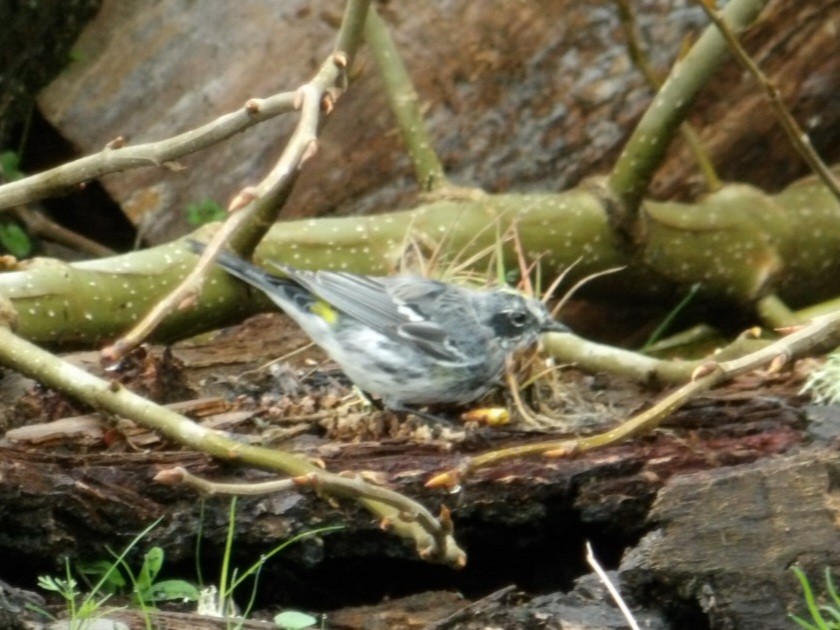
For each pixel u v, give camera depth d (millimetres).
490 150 14805
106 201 15727
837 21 14664
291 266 11594
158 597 8453
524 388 10320
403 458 9180
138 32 15336
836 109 14945
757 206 14117
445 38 14922
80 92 15148
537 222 12992
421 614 8766
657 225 13664
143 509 8562
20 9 13680
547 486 8891
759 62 14773
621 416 10055
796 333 8227
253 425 9930
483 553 9188
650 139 12742
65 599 8242
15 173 14891
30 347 8914
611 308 15117
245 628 7590
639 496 8906
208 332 12906
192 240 11844
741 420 9594
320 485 7086
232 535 8398
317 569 9023
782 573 7523
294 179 10961
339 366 11164
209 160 15094
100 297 11352
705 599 7590
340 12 15109
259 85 15016
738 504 7727
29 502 8289
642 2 14703
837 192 11555
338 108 14961
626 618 7582
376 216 12789
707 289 14062
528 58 14805
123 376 10164
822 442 8469
